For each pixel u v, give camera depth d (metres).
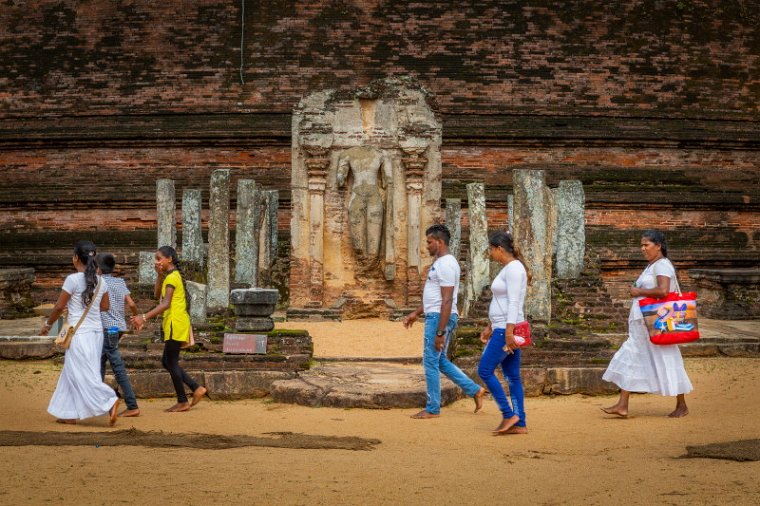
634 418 11.60
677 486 7.84
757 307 22.42
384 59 27.06
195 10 27.36
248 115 27.05
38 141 27.30
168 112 27.11
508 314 10.42
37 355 16.33
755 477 8.16
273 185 27.06
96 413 10.87
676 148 27.81
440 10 27.33
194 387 12.39
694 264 27.27
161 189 20.48
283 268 23.08
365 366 15.06
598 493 7.67
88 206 27.22
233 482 7.91
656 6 28.09
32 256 26.75
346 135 20.94
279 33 27.19
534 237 15.21
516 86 27.28
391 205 20.98
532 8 27.59
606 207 27.30
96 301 11.16
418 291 20.94
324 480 8.02
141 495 7.48
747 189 27.94
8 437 9.91
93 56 27.45
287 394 12.85
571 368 13.83
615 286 27.00
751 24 28.47
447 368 11.88
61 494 7.49
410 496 7.57
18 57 27.67
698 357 17.00
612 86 27.56
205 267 20.45
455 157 27.30
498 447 9.72
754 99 28.14
